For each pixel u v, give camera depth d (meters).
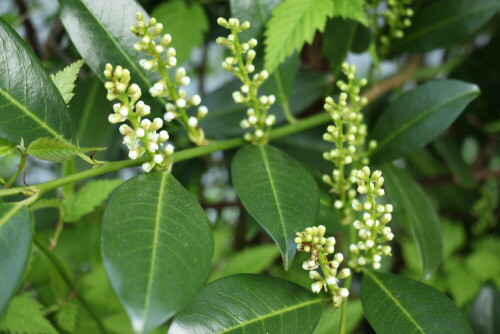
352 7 0.52
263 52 0.53
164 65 0.46
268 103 0.49
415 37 0.60
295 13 0.51
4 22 0.43
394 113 0.54
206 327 0.42
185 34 0.60
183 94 0.47
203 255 0.41
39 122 0.44
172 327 0.42
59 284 0.53
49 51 0.66
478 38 0.76
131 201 0.42
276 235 0.44
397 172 0.55
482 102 0.71
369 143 0.53
